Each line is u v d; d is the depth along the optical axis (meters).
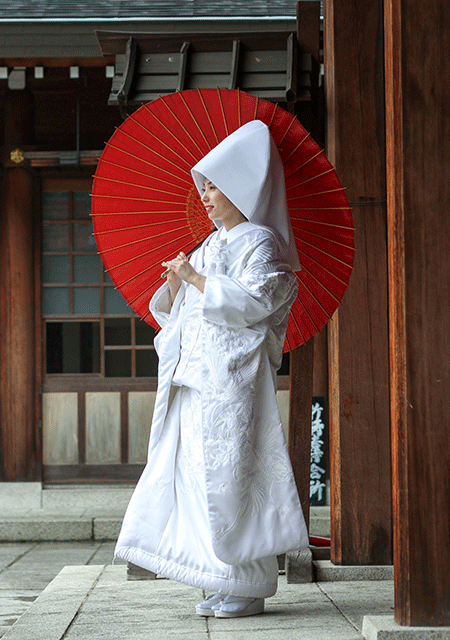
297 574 4.14
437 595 2.73
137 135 3.57
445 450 2.76
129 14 8.23
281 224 3.33
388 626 2.73
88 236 9.30
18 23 7.78
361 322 4.34
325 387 8.72
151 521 3.22
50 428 9.20
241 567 3.07
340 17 4.39
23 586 6.33
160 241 3.75
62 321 9.27
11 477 9.09
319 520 8.12
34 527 8.42
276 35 4.80
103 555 7.70
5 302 9.15
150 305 3.48
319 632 2.93
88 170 8.98
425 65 2.83
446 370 2.78
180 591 3.92
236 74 4.67
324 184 3.43
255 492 3.06
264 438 3.11
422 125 2.82
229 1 8.66
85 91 9.17
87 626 3.14
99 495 9.08
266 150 3.22
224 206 3.34
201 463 3.16
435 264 2.80
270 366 3.23
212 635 2.90
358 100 4.38
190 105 3.48
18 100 9.03
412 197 2.81
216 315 3.05
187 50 4.86
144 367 9.30
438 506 2.75
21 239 9.12
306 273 3.64
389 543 4.28
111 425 9.22
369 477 4.30
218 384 3.06
